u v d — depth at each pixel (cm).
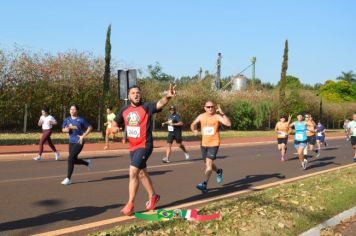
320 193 913
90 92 3188
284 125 1806
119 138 2662
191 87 4016
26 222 704
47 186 1039
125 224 670
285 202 810
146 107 708
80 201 874
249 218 679
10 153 1700
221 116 972
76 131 1062
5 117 2794
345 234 691
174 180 1184
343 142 3509
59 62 3072
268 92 5288
